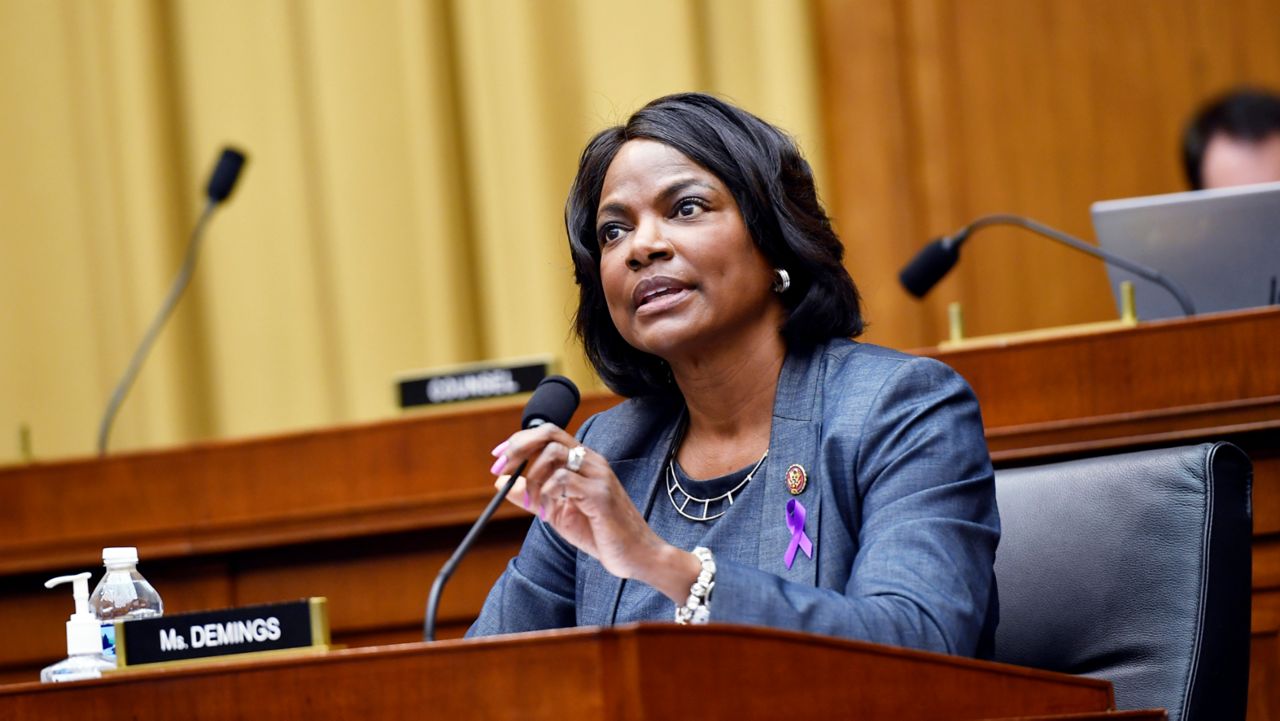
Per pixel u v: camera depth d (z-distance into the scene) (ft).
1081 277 29.14
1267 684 13.70
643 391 12.41
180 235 30.53
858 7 29.84
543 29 29.78
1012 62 29.71
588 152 11.97
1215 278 16.87
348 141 30.19
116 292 30.42
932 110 29.76
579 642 7.41
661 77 29.43
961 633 9.13
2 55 30.63
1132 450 14.34
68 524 16.78
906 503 9.95
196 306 30.42
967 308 29.27
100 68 30.60
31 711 8.12
